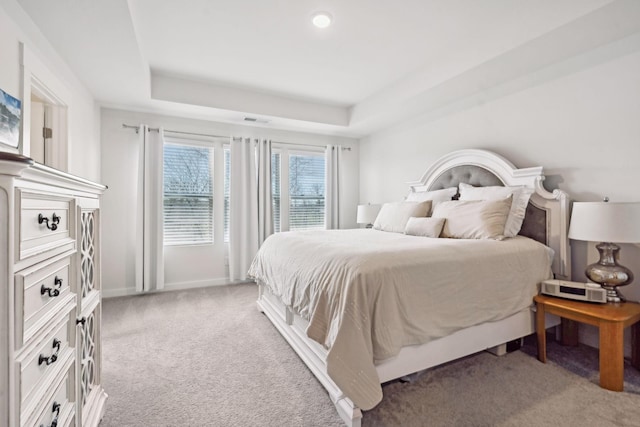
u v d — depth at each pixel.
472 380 1.80
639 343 1.91
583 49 2.25
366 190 4.94
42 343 0.85
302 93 3.74
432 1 2.04
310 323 1.60
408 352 1.58
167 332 2.51
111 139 3.53
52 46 2.18
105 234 3.51
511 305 1.98
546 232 2.43
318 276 1.69
